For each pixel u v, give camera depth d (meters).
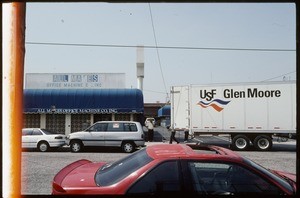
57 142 16.23
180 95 19.03
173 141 22.83
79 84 24.55
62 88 24.02
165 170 3.52
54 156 14.11
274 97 17.11
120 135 16.03
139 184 3.45
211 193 3.43
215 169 3.62
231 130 17.75
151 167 3.54
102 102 22.19
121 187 3.44
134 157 4.18
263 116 17.28
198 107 18.36
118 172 3.80
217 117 18.00
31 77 24.25
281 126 16.98
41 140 16.22
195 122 18.38
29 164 11.38
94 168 4.49
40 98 22.19
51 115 22.77
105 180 3.71
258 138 17.39
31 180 8.23
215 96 18.06
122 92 22.44
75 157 13.74
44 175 8.99
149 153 3.98
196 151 4.03
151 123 22.48
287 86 16.91
